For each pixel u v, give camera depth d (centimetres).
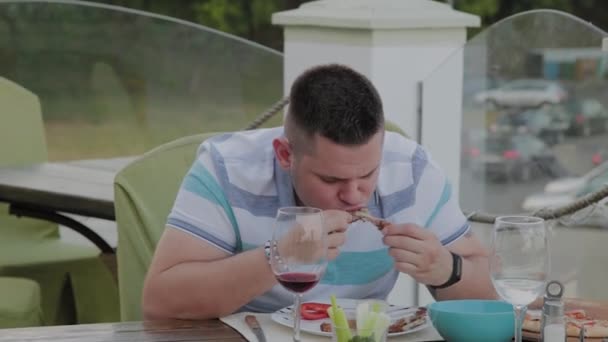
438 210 286
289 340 239
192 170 276
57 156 523
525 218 221
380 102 252
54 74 517
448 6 416
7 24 507
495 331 230
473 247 287
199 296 257
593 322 234
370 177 253
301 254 224
